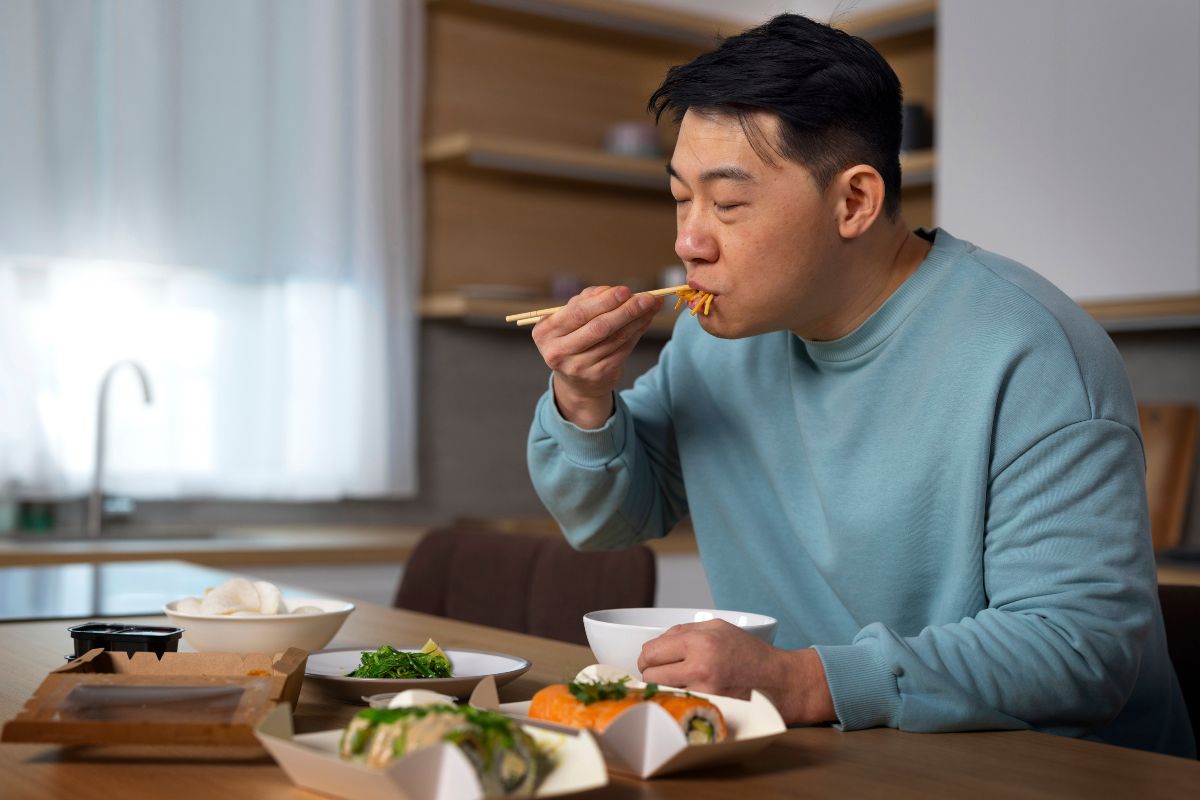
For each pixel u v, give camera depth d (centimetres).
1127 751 97
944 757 94
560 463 145
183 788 80
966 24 328
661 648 101
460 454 383
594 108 408
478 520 367
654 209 422
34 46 301
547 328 132
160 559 281
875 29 360
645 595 173
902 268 133
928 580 130
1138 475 119
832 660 103
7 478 297
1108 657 109
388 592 314
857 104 120
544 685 118
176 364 323
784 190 119
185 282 326
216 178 330
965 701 104
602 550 161
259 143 335
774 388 146
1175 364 331
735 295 123
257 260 335
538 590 186
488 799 70
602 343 132
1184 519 322
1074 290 307
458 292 373
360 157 350
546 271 396
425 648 117
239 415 333
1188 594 147
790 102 117
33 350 302
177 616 122
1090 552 114
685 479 156
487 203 385
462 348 384
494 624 191
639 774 85
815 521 141
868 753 95
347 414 349
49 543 292
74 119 310
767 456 146
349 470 349
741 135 118
